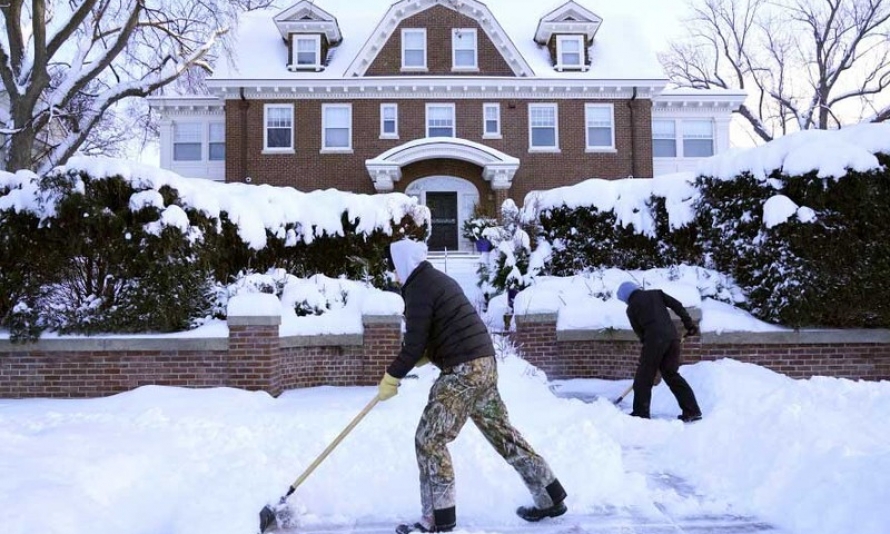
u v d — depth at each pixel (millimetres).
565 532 4047
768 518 4254
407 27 24469
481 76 24203
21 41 20219
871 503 3791
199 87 27844
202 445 5508
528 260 12570
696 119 25328
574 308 9938
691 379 8164
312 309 9773
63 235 8547
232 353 8453
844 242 8656
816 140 9039
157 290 8602
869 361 8961
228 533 3822
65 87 19875
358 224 11477
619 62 25141
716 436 5473
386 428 6004
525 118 24078
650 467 5449
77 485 4230
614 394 8664
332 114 23891
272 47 25484
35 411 7344
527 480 4113
